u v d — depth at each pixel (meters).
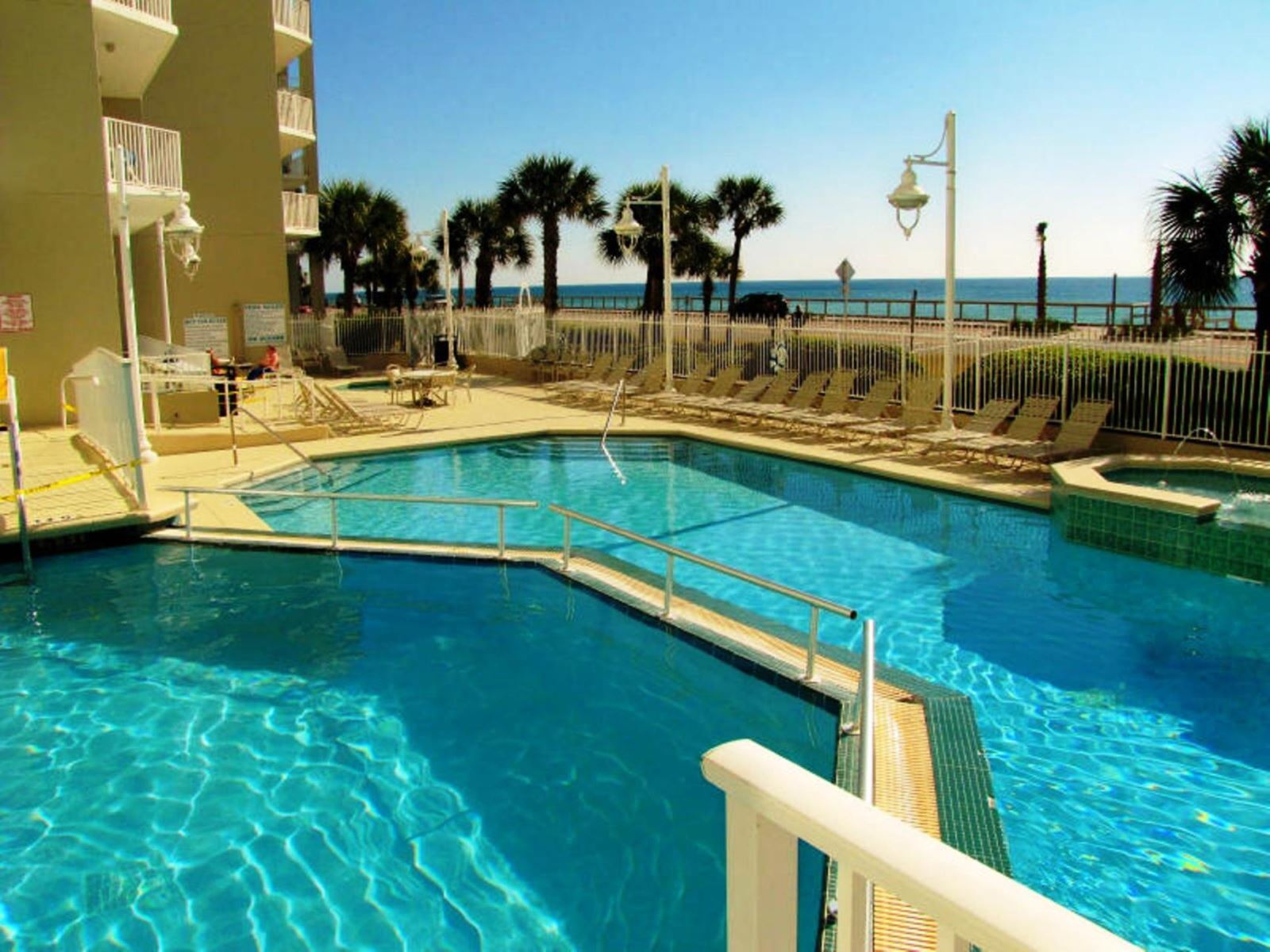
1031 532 10.40
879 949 3.51
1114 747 5.78
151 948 4.29
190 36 24.28
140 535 10.20
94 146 15.90
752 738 6.07
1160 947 4.10
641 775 5.71
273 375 21.50
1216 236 12.14
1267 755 5.65
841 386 15.30
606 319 21.97
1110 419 12.52
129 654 7.48
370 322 28.55
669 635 7.37
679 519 11.34
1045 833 4.91
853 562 9.52
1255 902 4.37
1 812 5.37
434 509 12.09
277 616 8.27
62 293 15.93
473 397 20.77
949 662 7.04
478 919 4.46
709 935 4.32
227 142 24.84
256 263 25.39
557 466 14.41
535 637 7.80
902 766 5.12
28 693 6.84
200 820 5.29
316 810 5.37
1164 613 7.93
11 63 15.35
